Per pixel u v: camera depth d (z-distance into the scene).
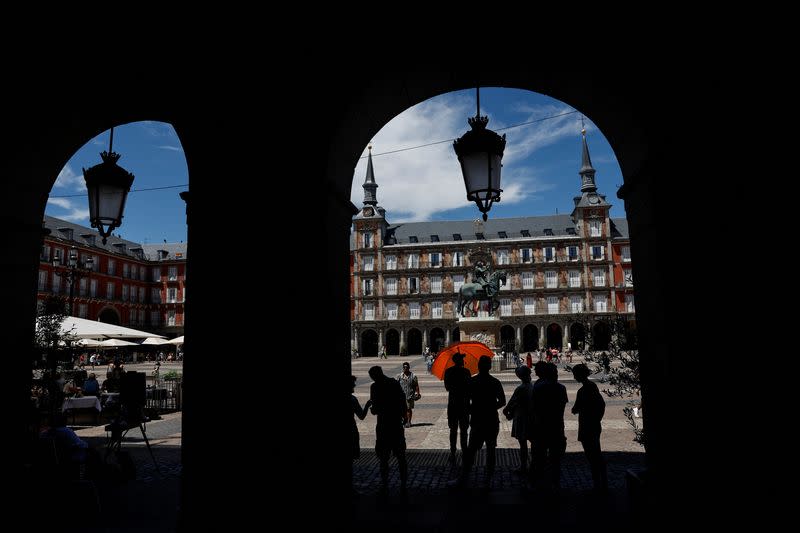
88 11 3.70
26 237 4.74
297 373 3.40
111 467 6.73
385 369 37.59
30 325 4.75
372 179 75.88
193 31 3.73
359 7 3.61
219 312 3.51
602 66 3.76
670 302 3.57
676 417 3.54
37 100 4.23
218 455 3.39
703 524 3.30
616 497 5.79
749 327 3.13
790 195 3.00
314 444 3.36
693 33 3.42
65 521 5.06
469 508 5.46
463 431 6.72
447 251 71.06
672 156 3.54
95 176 4.63
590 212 68.69
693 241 3.45
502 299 68.94
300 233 3.50
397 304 70.88
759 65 3.14
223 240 3.56
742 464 3.14
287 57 3.63
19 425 4.54
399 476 7.00
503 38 3.71
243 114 3.64
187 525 3.35
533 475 6.18
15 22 3.76
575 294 67.69
